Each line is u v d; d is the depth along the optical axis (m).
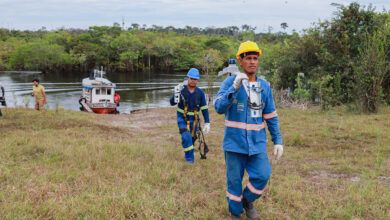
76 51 114.75
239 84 2.84
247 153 3.12
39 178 4.50
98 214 3.42
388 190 4.45
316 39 22.62
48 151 6.30
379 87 13.67
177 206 3.80
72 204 3.60
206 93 29.23
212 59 60.06
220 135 9.73
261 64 25.17
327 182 4.96
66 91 45.06
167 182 4.75
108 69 116.75
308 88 20.78
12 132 8.40
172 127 12.16
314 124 10.94
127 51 118.31
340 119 11.92
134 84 59.62
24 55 105.19
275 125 3.28
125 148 6.91
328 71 20.72
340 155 6.84
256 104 3.13
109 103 25.88
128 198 3.82
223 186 4.66
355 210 3.76
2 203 3.60
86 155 5.96
